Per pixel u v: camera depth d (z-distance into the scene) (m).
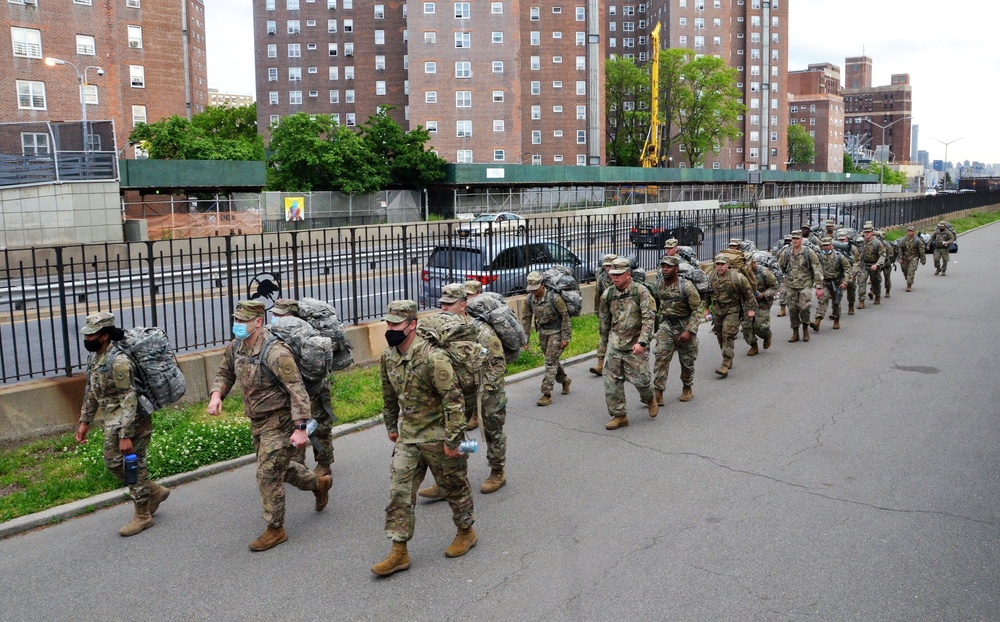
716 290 11.31
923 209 42.66
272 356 5.79
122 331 6.20
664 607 4.93
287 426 5.97
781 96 112.88
